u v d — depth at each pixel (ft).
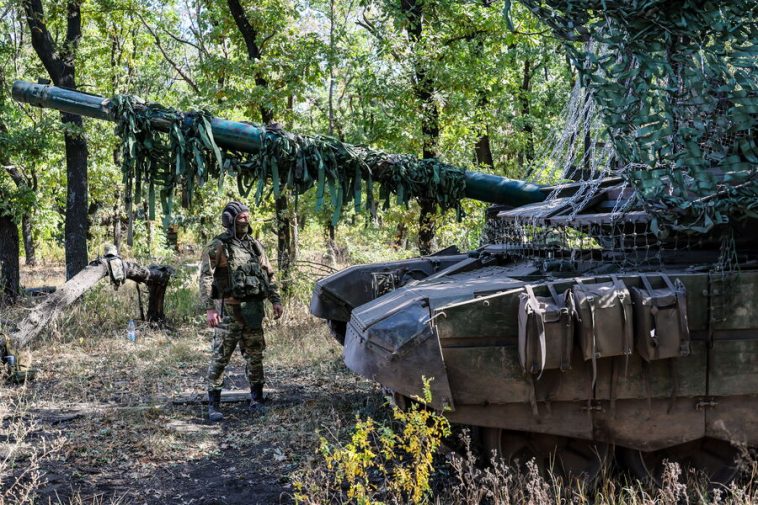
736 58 15.14
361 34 54.39
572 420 15.84
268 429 21.77
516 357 15.35
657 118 15.47
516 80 56.13
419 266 23.72
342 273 24.12
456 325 15.23
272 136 20.85
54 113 58.75
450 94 42.98
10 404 23.86
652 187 15.83
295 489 17.19
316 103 56.08
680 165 15.66
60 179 72.95
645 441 16.08
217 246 23.49
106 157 69.15
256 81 44.62
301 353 31.91
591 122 19.67
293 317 39.50
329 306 23.99
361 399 24.44
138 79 70.49
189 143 20.75
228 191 53.57
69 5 48.78
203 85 44.55
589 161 21.49
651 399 15.89
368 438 20.26
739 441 16.05
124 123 20.81
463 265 21.27
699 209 15.62
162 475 18.28
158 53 78.38
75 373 28.43
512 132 58.29
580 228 18.43
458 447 16.90
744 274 15.64
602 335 14.79
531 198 22.77
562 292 15.30
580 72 16.16
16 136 46.60
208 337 36.88
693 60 15.39
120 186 79.51
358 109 48.11
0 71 48.42
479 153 58.90
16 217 47.11
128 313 40.86
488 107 49.24
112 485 17.56
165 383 27.45
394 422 21.33
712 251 17.44
